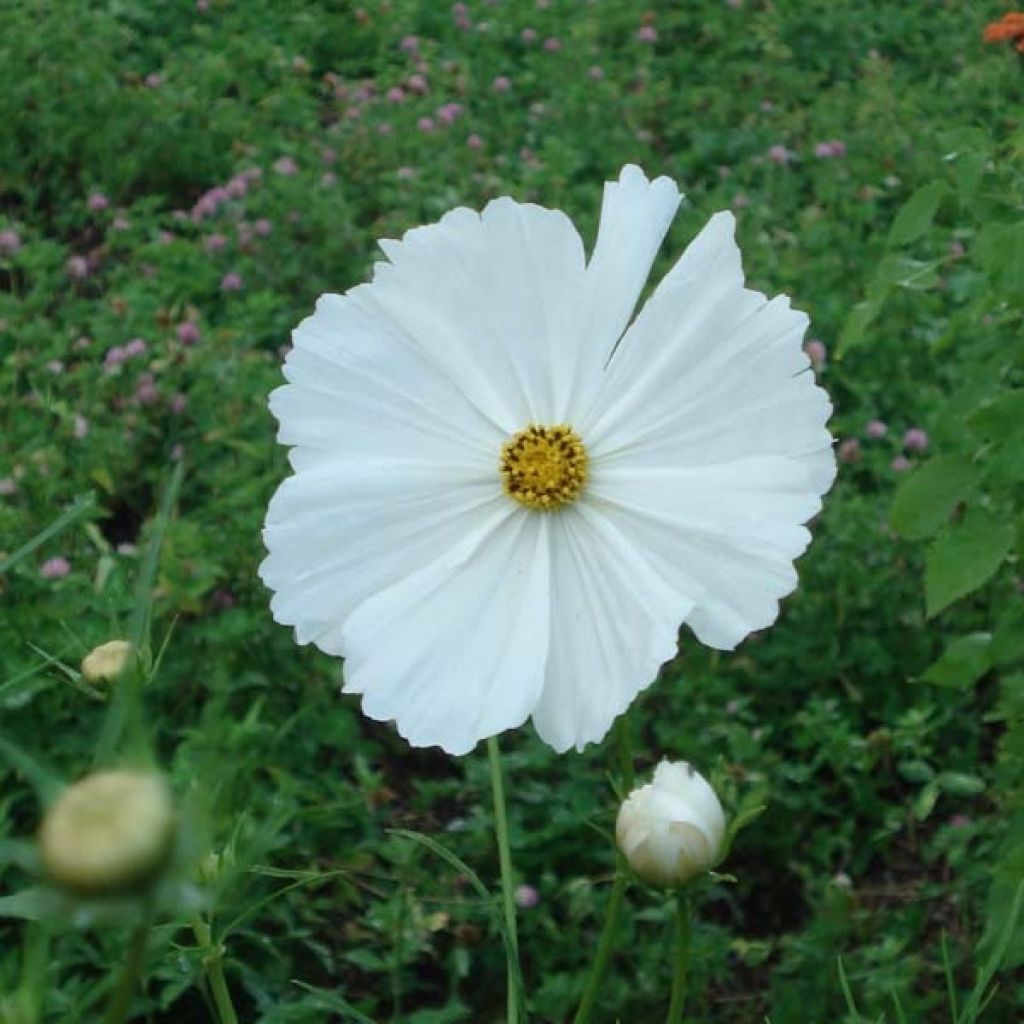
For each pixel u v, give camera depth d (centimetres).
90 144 95
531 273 32
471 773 59
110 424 72
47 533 29
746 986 56
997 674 65
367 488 31
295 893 54
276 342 82
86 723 55
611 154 99
